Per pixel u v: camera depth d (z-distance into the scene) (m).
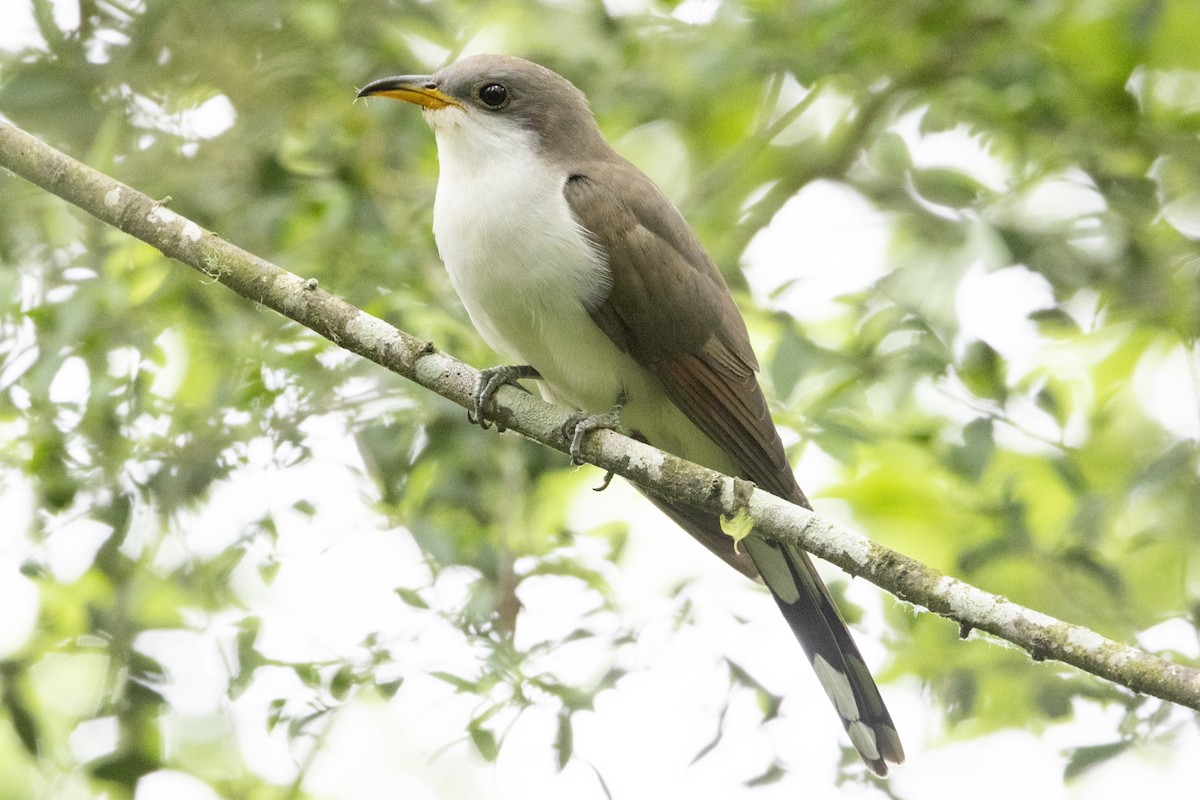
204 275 9.72
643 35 12.80
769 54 11.62
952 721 10.92
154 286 10.02
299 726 9.45
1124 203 12.00
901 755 9.49
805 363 10.27
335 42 11.69
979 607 7.53
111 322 10.04
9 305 9.96
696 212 13.42
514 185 9.45
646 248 9.45
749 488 8.24
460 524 10.41
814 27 12.27
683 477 8.45
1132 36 12.04
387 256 10.55
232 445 10.09
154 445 10.12
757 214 13.45
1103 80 12.56
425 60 12.73
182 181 10.97
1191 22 13.75
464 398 8.97
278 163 10.80
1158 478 11.16
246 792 11.08
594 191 9.52
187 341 11.02
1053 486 13.04
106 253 10.52
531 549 10.52
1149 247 11.90
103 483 10.14
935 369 10.78
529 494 10.97
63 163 8.98
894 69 13.12
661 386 9.77
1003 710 11.94
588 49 12.62
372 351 8.95
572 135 9.89
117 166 11.05
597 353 9.62
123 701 10.18
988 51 12.48
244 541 9.92
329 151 11.04
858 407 10.99
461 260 9.48
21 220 10.59
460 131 9.70
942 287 11.24
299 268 10.44
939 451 11.38
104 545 10.00
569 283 9.31
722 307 9.80
